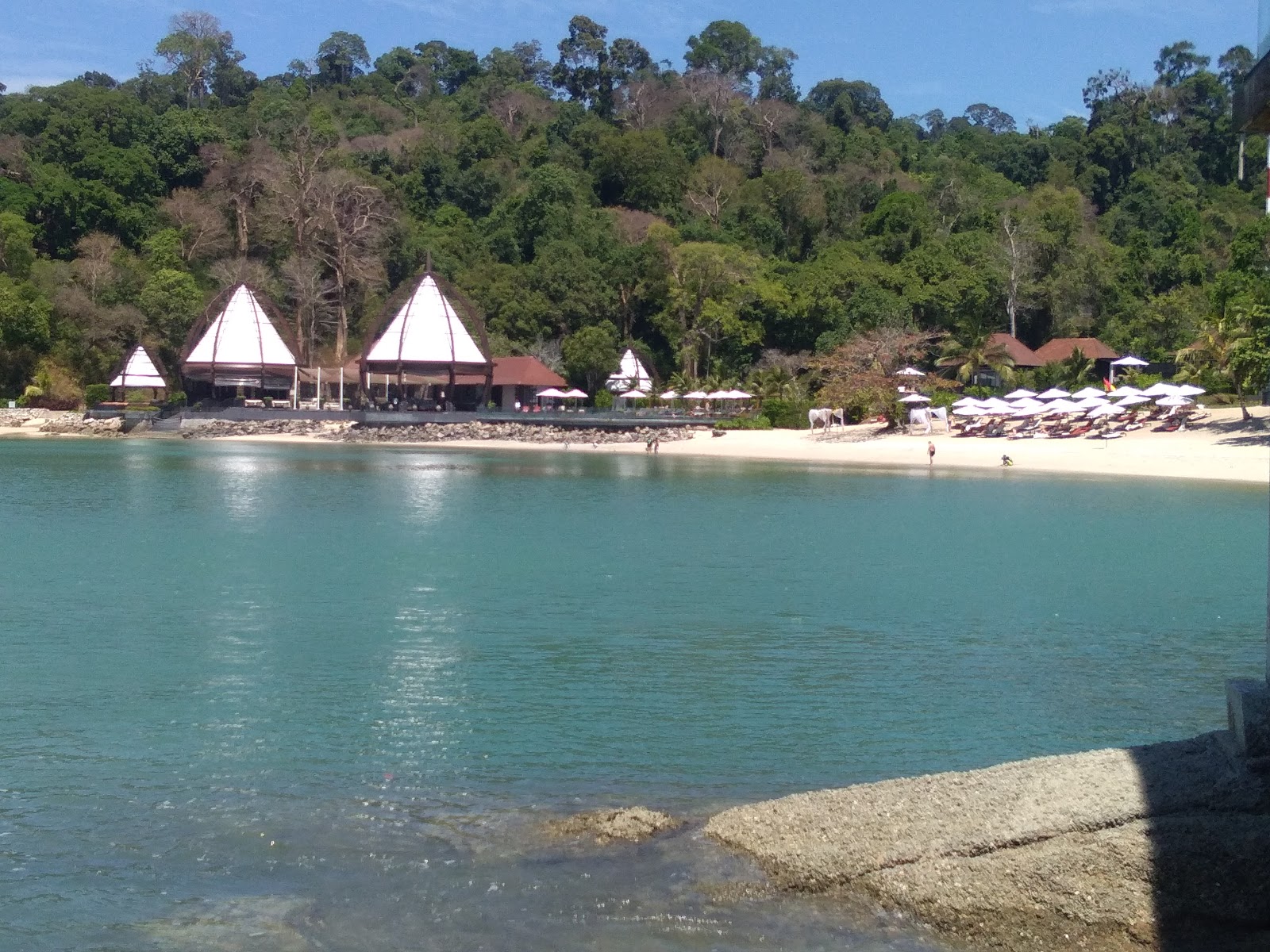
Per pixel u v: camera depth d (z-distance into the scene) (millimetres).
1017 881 9180
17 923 9445
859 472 62000
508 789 12547
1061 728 14906
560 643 20031
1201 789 9500
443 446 84250
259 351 94938
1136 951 8719
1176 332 103125
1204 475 57344
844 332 108812
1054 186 150000
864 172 148500
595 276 117938
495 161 145750
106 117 129875
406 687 17000
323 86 187250
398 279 121000
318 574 27469
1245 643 20188
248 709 15766
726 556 31047
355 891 9984
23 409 98375
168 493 47688
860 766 13375
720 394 96062
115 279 109062
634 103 166750
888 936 9094
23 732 14648
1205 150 159875
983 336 97750
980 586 26266
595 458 74125
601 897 9773
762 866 10102
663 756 13742
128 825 11484
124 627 21281
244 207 122125
